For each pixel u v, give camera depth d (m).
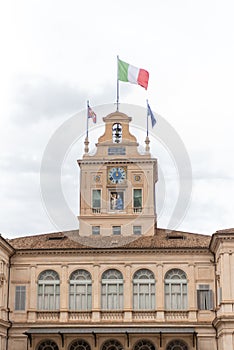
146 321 60.88
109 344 60.94
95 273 62.84
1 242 58.28
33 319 61.81
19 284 63.03
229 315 55.25
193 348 60.09
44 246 64.00
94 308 61.75
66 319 61.66
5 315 60.97
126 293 62.00
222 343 56.09
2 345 59.84
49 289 63.09
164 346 60.41
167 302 62.09
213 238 57.91
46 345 61.38
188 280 62.12
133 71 62.34
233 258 56.72
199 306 61.59
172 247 62.50
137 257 63.06
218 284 59.41
